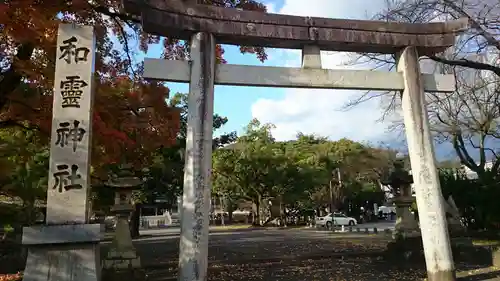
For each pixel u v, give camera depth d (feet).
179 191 99.04
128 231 37.96
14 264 45.78
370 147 139.33
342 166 136.67
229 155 128.47
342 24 30.25
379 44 30.73
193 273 24.38
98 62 35.60
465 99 62.23
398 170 49.67
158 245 76.84
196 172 25.57
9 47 27.40
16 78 30.35
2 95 30.14
